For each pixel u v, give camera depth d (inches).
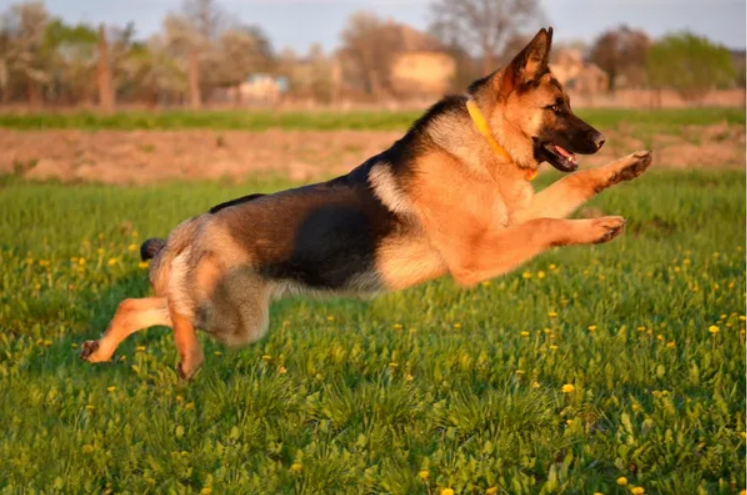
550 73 207.8
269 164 877.2
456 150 204.1
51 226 421.7
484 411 187.9
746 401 187.8
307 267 208.2
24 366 225.5
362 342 237.3
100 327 270.2
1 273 315.9
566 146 205.8
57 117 1512.1
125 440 183.0
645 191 495.8
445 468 167.5
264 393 199.0
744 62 2269.9
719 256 339.6
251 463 173.3
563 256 343.3
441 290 294.5
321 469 167.9
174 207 479.8
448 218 202.8
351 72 3457.2
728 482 159.5
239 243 209.0
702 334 234.2
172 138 1138.0
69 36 2496.3
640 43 2726.4
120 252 364.2
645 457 169.0
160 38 3014.3
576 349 228.5
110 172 800.9
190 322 213.2
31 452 176.2
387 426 187.3
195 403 204.4
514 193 211.8
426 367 218.8
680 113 1466.5
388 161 209.0
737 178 610.9
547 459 170.6
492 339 241.0
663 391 192.1
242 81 3235.7
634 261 339.3
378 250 205.3
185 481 170.9
